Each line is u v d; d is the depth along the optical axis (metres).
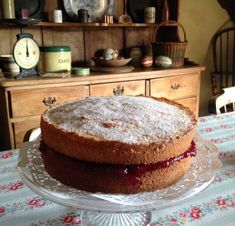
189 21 2.37
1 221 0.60
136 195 0.57
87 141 0.55
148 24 2.06
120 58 1.91
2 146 1.81
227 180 0.75
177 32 2.15
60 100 1.64
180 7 2.28
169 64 1.98
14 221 0.60
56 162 0.60
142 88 1.88
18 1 1.75
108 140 0.55
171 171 0.59
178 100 2.05
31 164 0.69
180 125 0.63
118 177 0.56
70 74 1.73
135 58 2.14
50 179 0.62
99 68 1.85
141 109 0.66
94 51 2.09
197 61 2.51
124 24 1.97
